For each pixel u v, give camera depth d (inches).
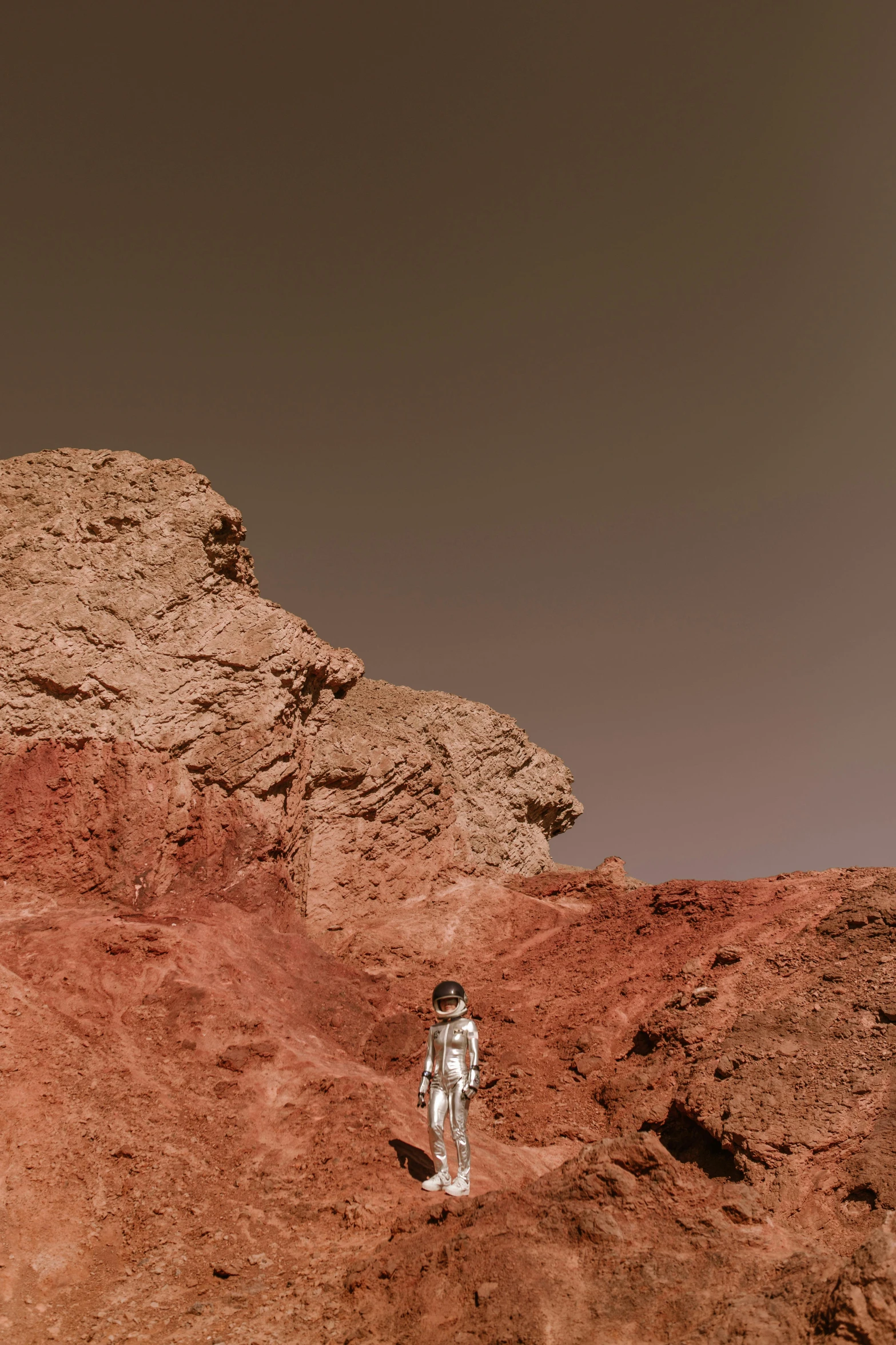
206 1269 414.6
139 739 890.7
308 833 1045.2
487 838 1233.4
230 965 735.1
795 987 649.6
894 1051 523.8
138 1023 634.2
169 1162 498.6
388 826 1119.6
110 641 927.0
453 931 1014.4
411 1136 553.0
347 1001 784.9
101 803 853.2
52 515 995.3
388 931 995.3
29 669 888.9
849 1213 424.2
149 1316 373.1
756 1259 353.7
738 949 736.3
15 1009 591.5
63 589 940.6
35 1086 526.0
